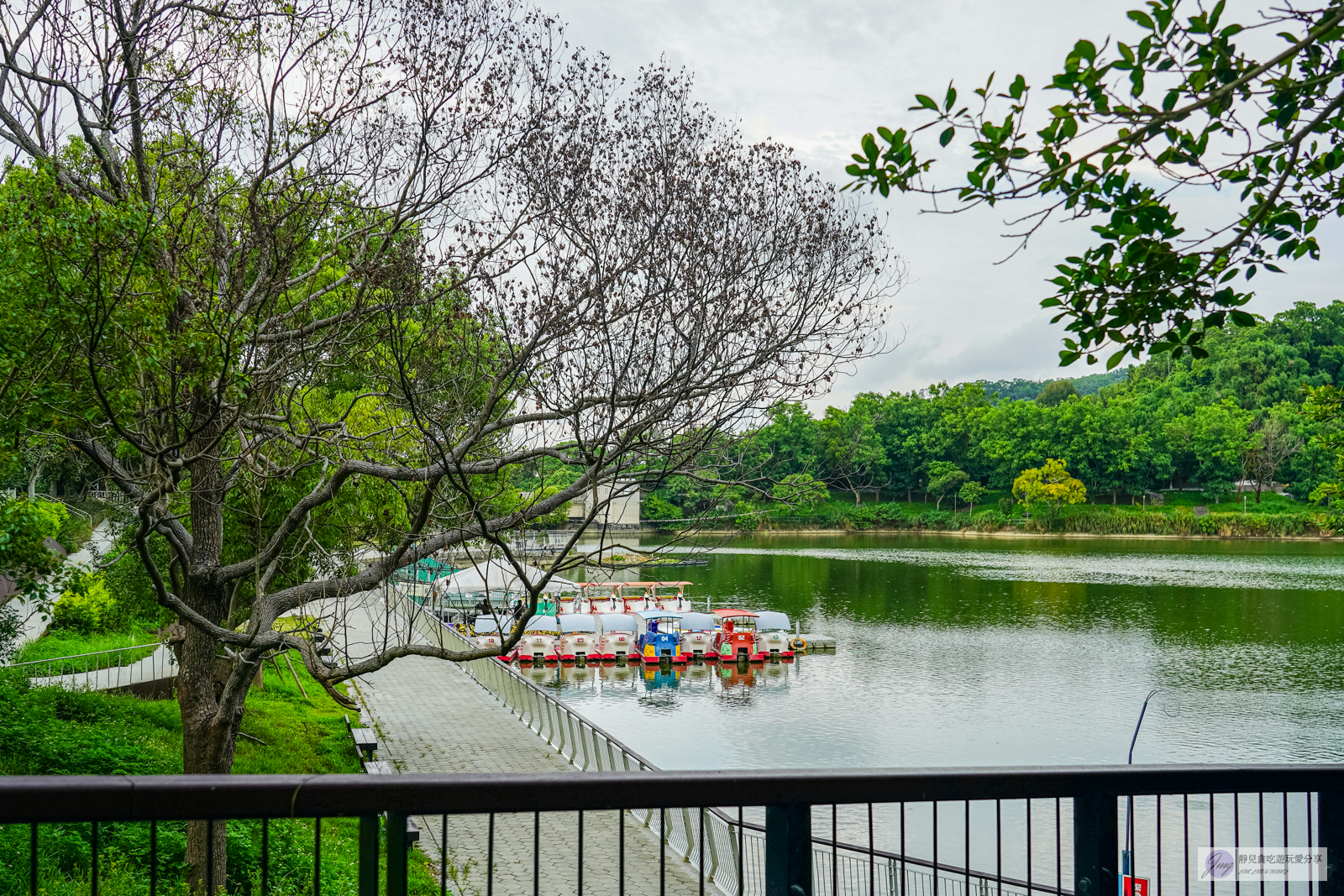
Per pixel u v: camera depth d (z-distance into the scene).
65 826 9.03
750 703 32.06
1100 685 33.75
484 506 10.18
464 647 28.66
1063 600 55.56
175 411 7.88
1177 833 16.39
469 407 9.71
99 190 9.09
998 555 86.88
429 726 21.77
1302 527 102.31
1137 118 4.88
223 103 8.81
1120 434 115.56
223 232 9.03
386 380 10.30
